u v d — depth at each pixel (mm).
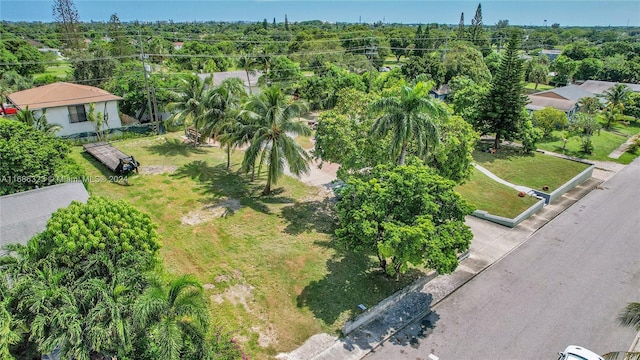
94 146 32906
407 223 16453
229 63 78688
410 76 62125
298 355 14320
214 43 94812
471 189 30109
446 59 65062
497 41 117375
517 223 25297
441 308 17203
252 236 21391
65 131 35031
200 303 12477
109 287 12172
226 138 27188
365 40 80188
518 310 17328
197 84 32781
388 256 15133
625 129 50656
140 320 11234
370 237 16141
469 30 106312
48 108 33625
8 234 15289
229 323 15391
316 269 18906
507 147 41469
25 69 66812
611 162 38594
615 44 100750
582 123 40781
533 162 37031
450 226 16234
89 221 13758
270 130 24156
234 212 23891
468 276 19547
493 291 18531
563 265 20969
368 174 20625
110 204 14922
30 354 13102
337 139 22953
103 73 48250
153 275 12852
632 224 25922
